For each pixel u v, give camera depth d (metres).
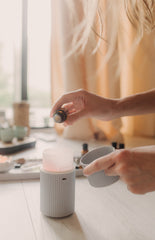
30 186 0.65
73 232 0.43
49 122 1.59
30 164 0.78
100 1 0.68
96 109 0.70
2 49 1.64
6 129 1.01
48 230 0.43
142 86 1.46
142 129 1.51
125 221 0.47
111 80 1.36
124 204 0.55
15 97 1.61
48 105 1.57
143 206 0.54
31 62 1.56
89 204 0.55
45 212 0.48
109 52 0.88
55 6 1.32
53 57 1.36
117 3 0.71
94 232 0.43
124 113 0.70
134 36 1.15
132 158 0.36
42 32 1.49
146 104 0.68
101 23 0.70
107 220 0.47
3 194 0.60
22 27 1.51
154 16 0.68
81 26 0.89
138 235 0.42
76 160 0.81
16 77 1.59
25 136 1.10
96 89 1.34
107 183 0.43
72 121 0.71
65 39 1.27
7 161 0.72
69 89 1.30
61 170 0.47
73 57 1.28
